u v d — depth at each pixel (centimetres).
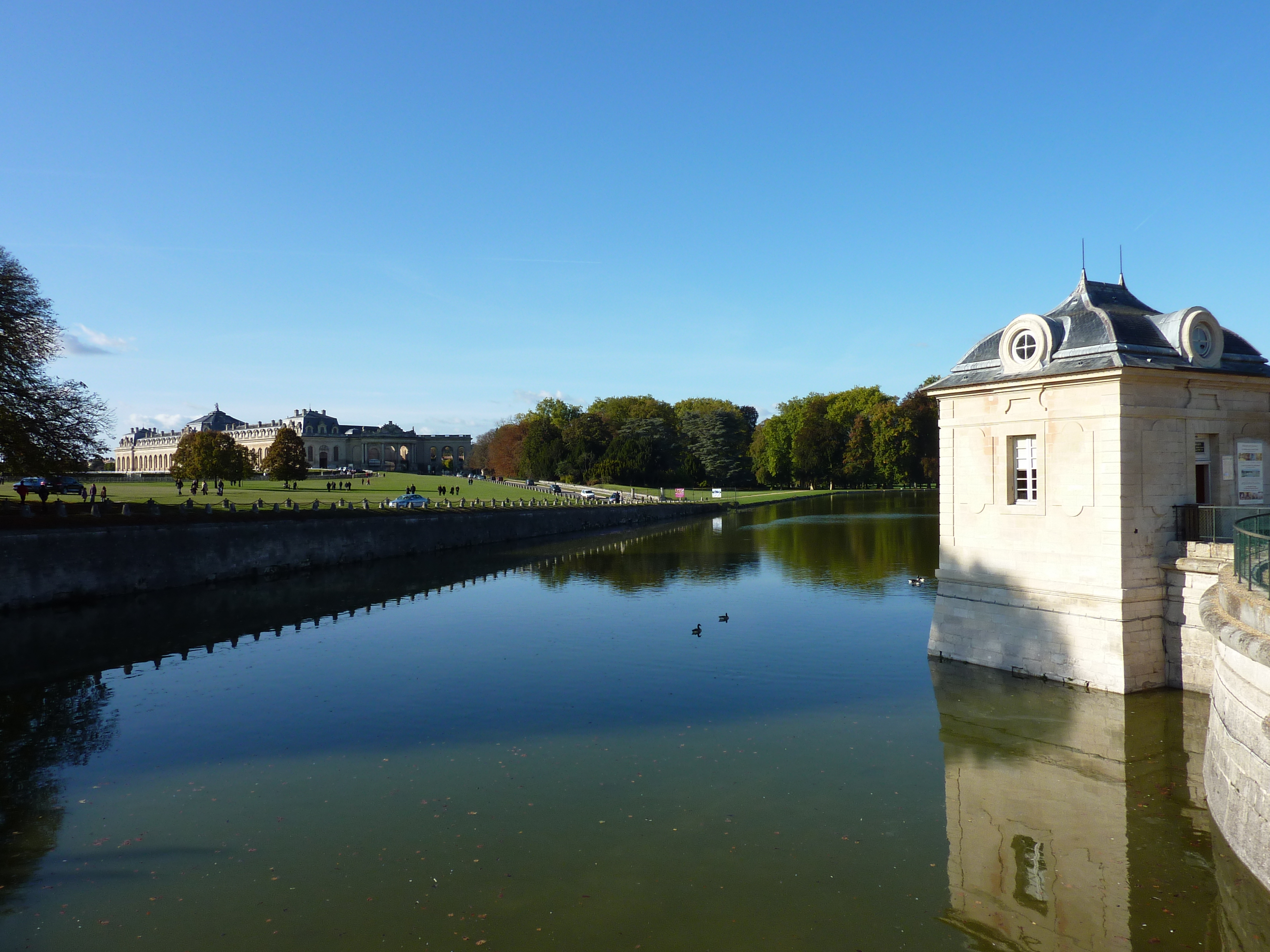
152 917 1369
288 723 2400
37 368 4747
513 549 7538
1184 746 2064
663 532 9169
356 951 1264
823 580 5016
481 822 1716
